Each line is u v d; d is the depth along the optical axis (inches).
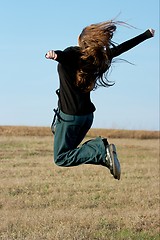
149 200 826.8
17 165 1184.8
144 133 2144.4
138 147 1771.7
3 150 1412.4
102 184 987.9
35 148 1478.8
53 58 273.6
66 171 1138.0
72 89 282.7
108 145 284.2
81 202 796.6
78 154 286.4
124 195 865.5
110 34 281.1
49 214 682.8
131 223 647.1
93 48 277.0
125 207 772.6
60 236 552.4
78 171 1147.3
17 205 759.1
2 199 792.3
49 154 1398.9
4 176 1030.4
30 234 562.3
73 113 283.4
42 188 913.5
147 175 1146.7
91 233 585.0
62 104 285.3
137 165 1326.3
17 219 641.6
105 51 279.3
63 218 652.7
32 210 725.9
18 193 860.0
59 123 287.1
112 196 857.5
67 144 288.8
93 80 281.1
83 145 290.4
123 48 287.1
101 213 706.8
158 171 1222.9
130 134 2130.9
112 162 280.4
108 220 660.7
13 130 1850.4
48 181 989.2
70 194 868.0
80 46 283.1
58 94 287.7
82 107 284.7
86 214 687.7
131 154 1582.2
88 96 287.4
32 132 1847.9
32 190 891.4
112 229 621.3
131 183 1017.5
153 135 2139.5
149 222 660.7
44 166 1190.9
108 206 783.1
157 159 1481.3
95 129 2196.1
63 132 286.8
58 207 761.0
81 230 590.9
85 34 282.2
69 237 557.0
